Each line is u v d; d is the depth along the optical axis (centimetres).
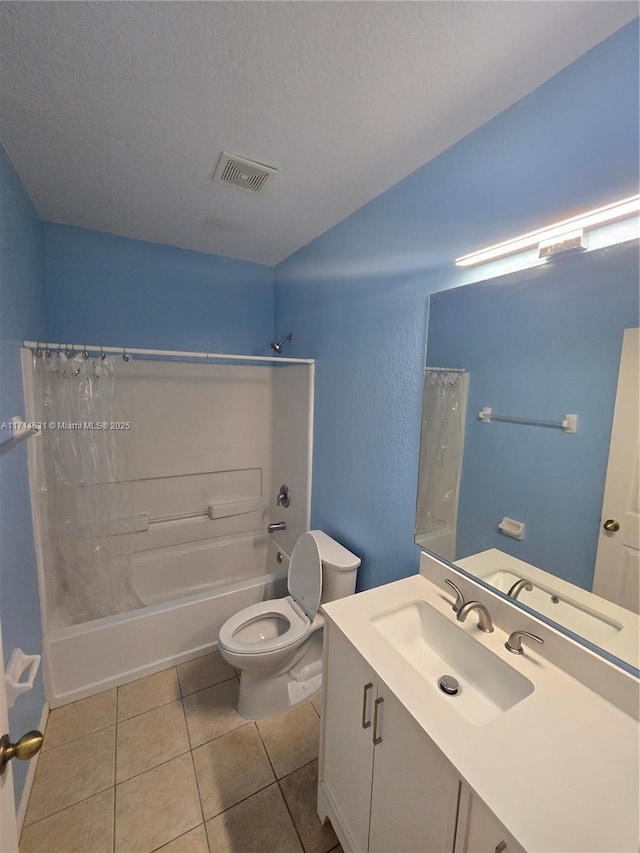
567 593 100
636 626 86
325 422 212
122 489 205
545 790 69
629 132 84
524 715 84
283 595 232
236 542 277
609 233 89
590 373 94
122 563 207
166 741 155
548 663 100
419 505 147
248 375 274
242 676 170
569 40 89
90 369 188
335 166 144
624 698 85
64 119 120
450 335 131
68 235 206
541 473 106
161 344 241
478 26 86
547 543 104
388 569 165
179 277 241
